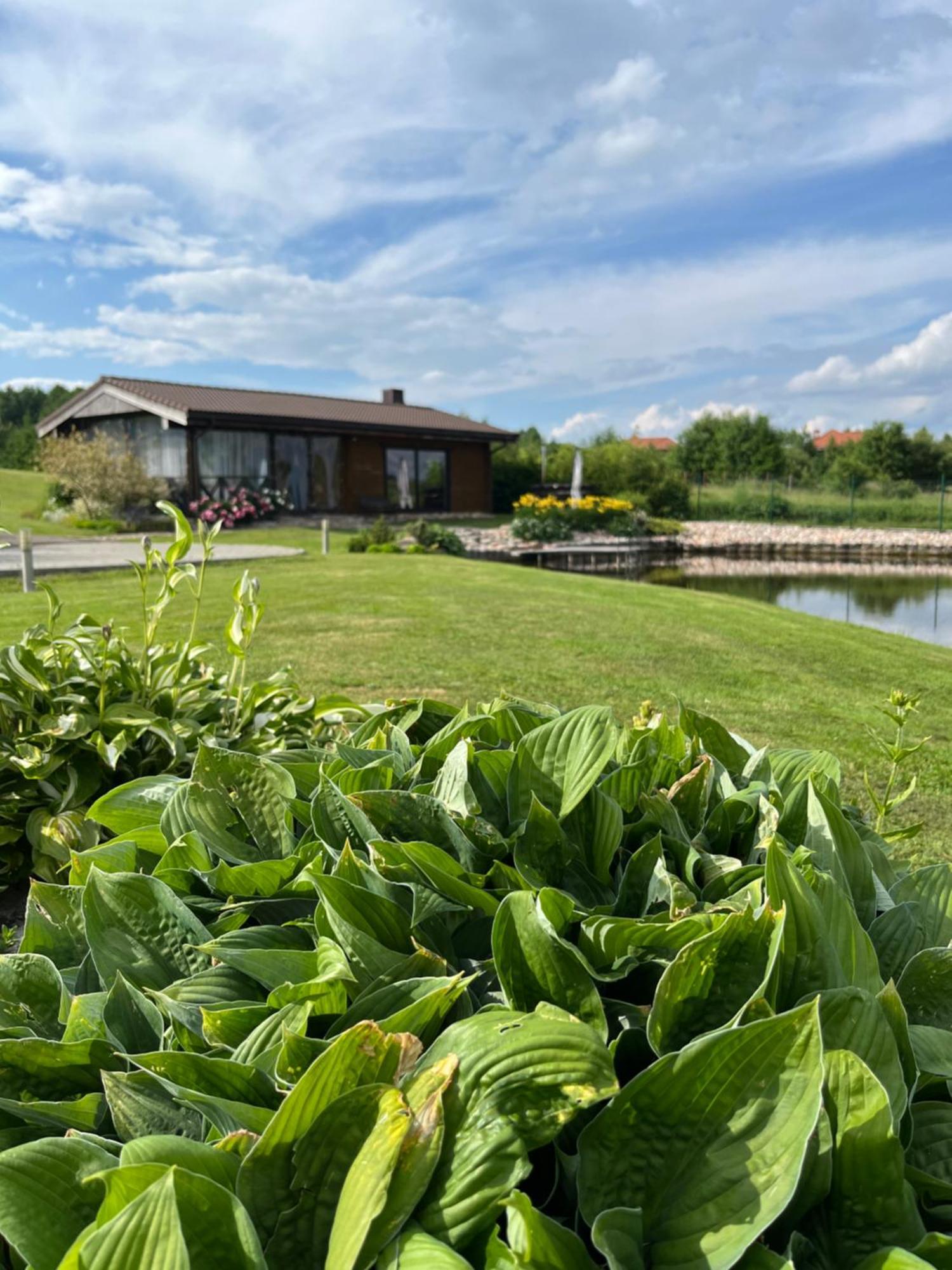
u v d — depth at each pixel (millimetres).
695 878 1502
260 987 1335
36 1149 988
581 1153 968
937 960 1271
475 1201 900
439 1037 1032
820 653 8742
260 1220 941
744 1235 864
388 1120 932
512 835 1522
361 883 1382
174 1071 1083
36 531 21438
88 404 25922
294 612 10039
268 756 2066
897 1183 923
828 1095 945
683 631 9648
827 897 1177
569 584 14227
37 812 2975
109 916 1403
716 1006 1111
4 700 3072
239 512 23469
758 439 56688
